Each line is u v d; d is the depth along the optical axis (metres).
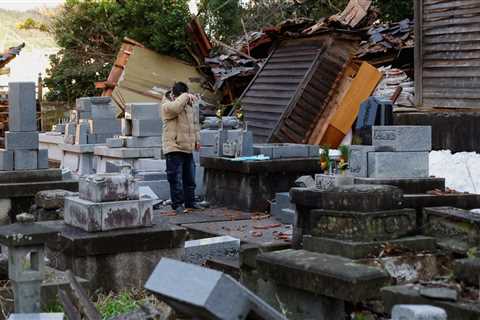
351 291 6.29
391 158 8.49
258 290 7.65
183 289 3.85
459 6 16.45
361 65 18.55
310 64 19.14
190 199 13.85
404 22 21.06
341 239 7.18
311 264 6.77
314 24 20.30
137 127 16.34
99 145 17.84
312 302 6.83
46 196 11.48
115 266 8.60
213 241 10.33
